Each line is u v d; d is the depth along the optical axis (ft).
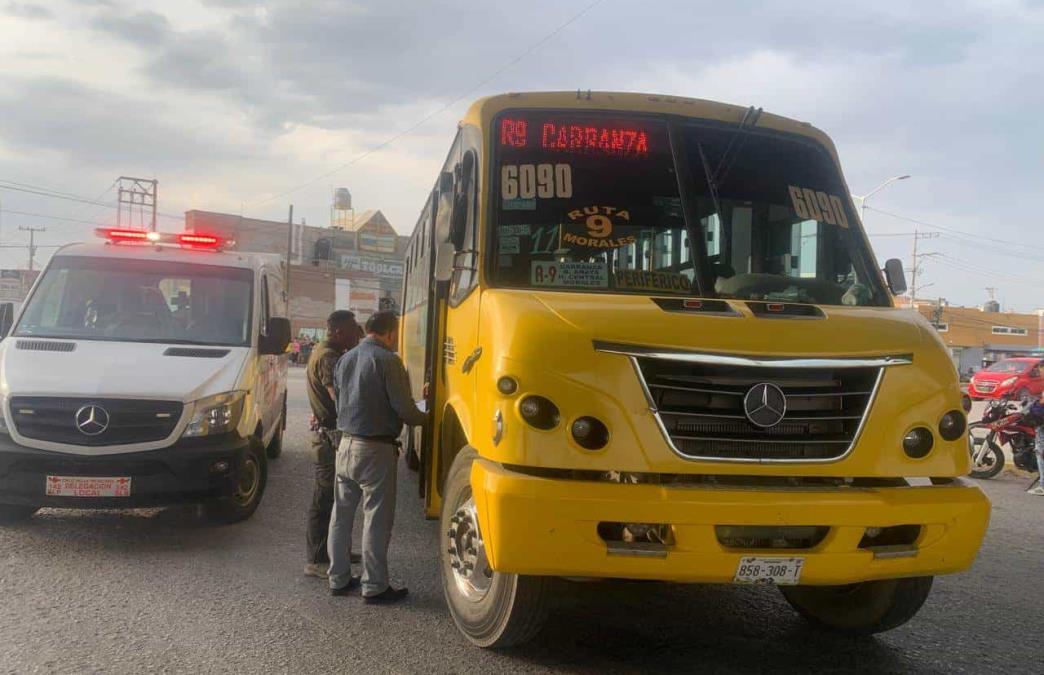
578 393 12.94
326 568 19.79
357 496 18.62
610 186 16.52
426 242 27.66
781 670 14.89
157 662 14.42
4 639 15.37
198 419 22.41
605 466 12.80
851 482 13.65
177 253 28.09
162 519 25.18
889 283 17.58
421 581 19.63
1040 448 37.76
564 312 13.58
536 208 16.16
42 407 21.49
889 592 15.70
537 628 14.61
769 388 13.25
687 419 13.15
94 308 26.08
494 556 13.00
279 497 28.84
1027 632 17.31
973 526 13.74
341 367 18.56
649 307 13.93
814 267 16.94
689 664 15.06
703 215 16.57
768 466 13.14
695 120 17.53
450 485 16.37
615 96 17.48
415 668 14.42
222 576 19.61
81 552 21.35
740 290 15.99
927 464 13.85
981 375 96.89
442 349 19.35
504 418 13.16
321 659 14.71
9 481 21.38
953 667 15.21
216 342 25.89
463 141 18.47
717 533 12.82
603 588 19.63
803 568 13.03
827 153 18.21
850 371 13.69
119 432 21.70
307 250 234.38
